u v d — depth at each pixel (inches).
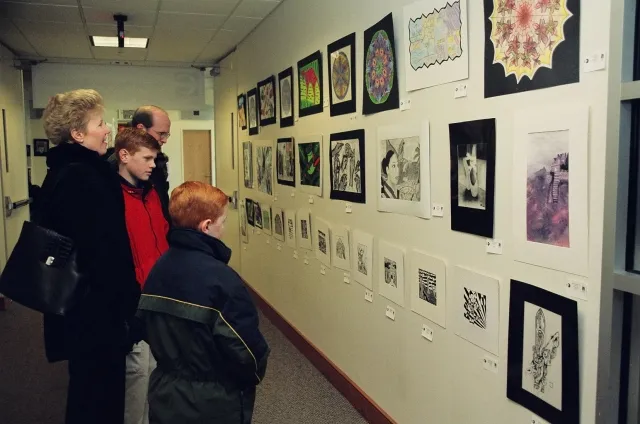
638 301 50.6
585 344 60.7
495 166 74.5
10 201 223.3
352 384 126.9
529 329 69.1
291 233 169.2
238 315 66.0
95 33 214.5
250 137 217.2
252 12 183.3
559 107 62.7
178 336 66.4
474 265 80.7
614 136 49.5
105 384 82.9
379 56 106.2
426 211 92.2
